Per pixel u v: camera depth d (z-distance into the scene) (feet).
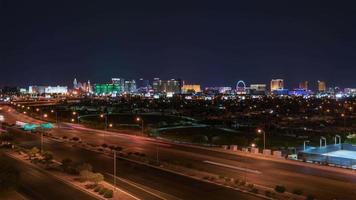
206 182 202.59
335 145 343.67
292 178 208.54
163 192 184.34
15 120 591.78
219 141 366.22
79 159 265.75
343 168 233.55
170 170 231.09
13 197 176.24
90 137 386.52
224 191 185.47
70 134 411.54
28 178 210.59
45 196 177.88
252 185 190.49
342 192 181.57
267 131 483.92
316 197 173.27
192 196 177.78
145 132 433.89
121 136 395.34
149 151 298.97
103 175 218.18
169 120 626.23
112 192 176.14
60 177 212.84
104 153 288.92
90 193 182.70
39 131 429.79
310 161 261.24
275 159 263.08
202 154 284.82
